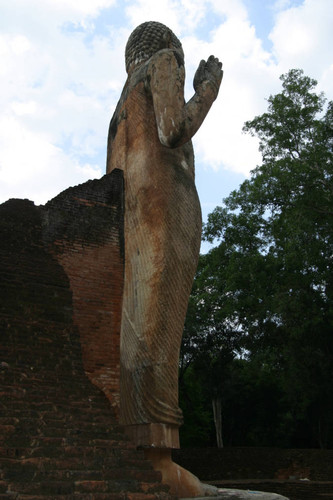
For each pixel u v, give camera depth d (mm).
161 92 7551
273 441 35625
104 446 6254
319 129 20859
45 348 8094
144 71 8133
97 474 5602
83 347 9297
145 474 5957
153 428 6770
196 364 28766
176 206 7559
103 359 9383
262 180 22578
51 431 6145
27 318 8477
